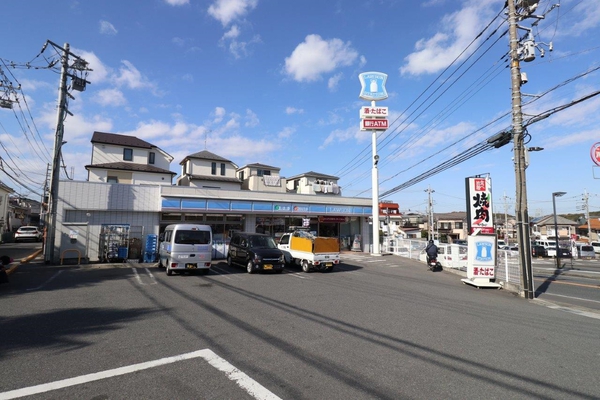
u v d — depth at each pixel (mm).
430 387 3893
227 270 14984
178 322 6391
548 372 4414
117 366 4324
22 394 3553
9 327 5961
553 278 17094
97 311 7176
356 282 12352
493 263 12461
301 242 15773
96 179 30797
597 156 12078
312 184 39406
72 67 17656
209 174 37562
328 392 3705
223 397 3553
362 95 25906
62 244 16594
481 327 6590
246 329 6023
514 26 11414
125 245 17609
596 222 61812
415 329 6285
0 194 35438
